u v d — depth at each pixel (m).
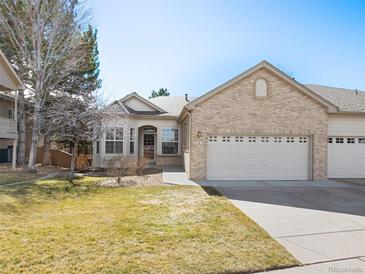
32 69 18.22
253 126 14.74
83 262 4.36
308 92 14.92
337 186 12.95
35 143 16.16
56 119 14.48
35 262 4.32
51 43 17.66
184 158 18.27
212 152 14.73
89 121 14.05
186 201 9.01
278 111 14.86
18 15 17.47
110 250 4.84
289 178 15.00
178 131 21.19
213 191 11.00
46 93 17.89
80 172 16.83
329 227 6.62
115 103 18.75
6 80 16.27
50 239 5.27
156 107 21.44
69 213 7.23
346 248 5.31
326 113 15.16
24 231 5.69
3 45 18.75
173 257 4.63
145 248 4.96
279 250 5.09
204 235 5.72
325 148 15.09
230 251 4.95
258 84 14.86
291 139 15.12
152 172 17.11
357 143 16.30
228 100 14.69
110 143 19.08
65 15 18.44
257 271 4.32
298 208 8.52
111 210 7.62
